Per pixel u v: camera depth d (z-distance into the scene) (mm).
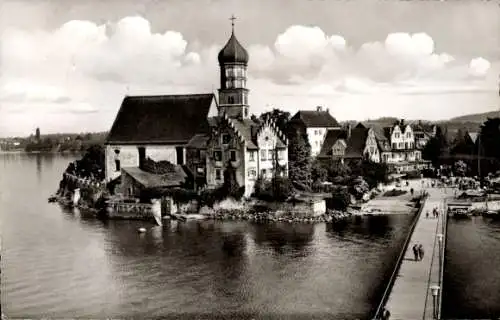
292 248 90875
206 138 132875
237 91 134750
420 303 58625
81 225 113750
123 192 128250
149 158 133750
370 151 155875
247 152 119062
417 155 166625
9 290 74625
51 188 174875
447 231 100312
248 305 67438
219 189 120500
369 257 84688
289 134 137500
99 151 166250
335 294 70188
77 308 68125
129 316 65625
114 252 91625
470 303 66438
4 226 113000
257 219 114938
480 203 117562
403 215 114000
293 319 63125
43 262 86500
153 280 77312
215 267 82000
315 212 113562
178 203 121875
